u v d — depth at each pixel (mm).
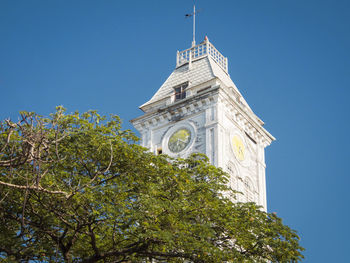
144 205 28594
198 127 62250
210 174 34375
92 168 30484
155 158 31797
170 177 31875
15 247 26422
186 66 72188
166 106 65812
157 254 28391
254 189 63281
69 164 29719
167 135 64500
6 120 22734
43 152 26688
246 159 64000
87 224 27094
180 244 28578
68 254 27281
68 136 29656
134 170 31062
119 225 28375
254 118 68188
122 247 29562
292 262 31938
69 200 27141
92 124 31750
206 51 72438
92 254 29578
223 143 60312
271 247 32250
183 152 61656
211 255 29203
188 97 64500
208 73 68250
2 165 23188
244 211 33906
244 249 33656
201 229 29312
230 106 64250
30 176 26391
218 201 32625
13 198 27125
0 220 27219
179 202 30281
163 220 28844
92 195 27625
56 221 27422
